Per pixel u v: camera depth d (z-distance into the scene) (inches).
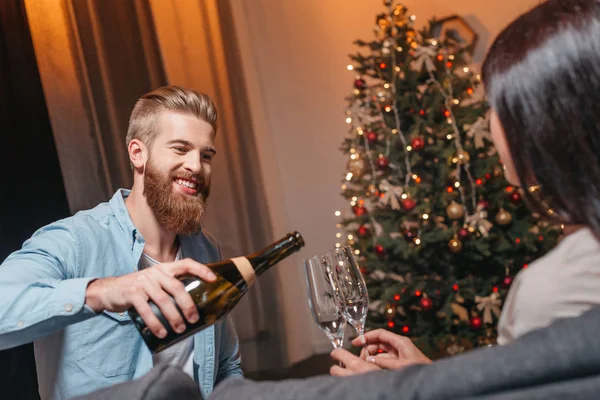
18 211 119.4
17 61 124.9
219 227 167.0
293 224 189.2
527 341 16.3
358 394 16.9
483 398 15.8
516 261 130.4
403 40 141.2
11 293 39.5
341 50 182.4
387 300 130.8
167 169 55.9
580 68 18.7
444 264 134.7
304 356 179.3
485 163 130.8
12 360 112.7
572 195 19.2
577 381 15.3
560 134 19.0
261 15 191.3
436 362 17.4
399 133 135.3
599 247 18.8
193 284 38.0
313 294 39.1
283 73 189.9
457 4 172.7
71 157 131.8
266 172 184.2
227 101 174.1
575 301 18.4
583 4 19.5
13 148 120.6
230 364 60.9
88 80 138.6
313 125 186.5
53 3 135.3
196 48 167.2
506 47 20.5
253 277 40.3
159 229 58.2
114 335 52.7
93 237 54.4
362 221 138.8
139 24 152.9
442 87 136.7
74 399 18.4
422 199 133.6
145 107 57.8
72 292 37.9
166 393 17.7
